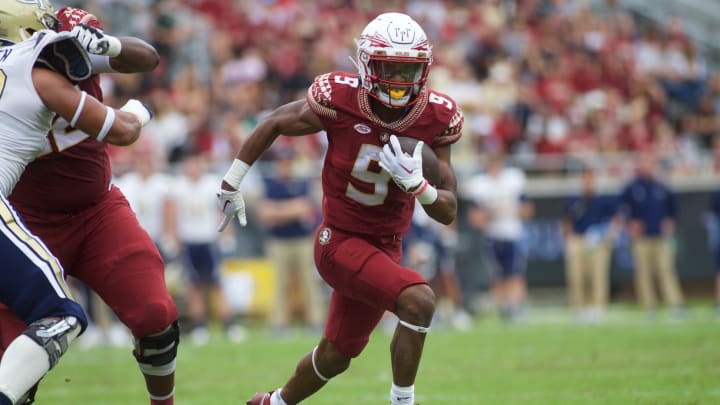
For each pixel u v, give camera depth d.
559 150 56.62
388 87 15.60
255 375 27.30
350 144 16.03
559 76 66.25
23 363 13.11
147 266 15.50
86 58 14.12
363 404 21.61
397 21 15.72
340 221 16.44
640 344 32.34
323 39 63.00
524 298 50.00
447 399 22.11
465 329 40.12
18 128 13.96
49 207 15.46
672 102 68.88
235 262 44.56
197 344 36.22
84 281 15.77
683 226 51.25
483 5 70.69
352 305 16.58
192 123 51.34
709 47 79.69
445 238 42.91
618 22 74.62
